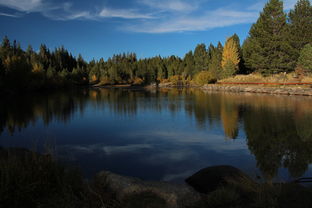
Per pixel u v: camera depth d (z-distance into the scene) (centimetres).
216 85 5622
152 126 1445
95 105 2620
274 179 621
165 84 9425
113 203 441
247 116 1678
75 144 1057
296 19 4422
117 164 785
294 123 1391
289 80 3950
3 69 4394
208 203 445
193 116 1767
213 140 1089
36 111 2153
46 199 407
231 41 5866
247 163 777
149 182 534
